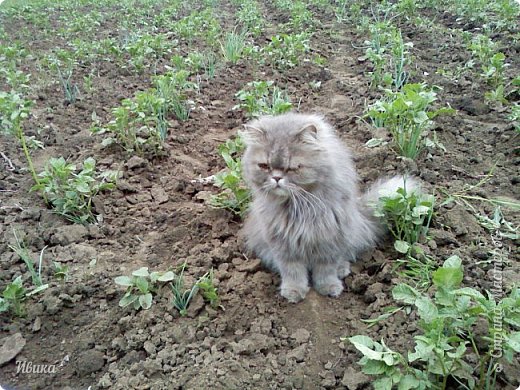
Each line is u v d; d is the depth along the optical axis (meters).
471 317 0.53
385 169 0.98
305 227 0.69
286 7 2.68
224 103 1.44
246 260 0.80
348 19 2.31
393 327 0.64
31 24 2.46
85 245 0.85
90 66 1.70
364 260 0.78
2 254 0.82
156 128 1.19
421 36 1.89
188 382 0.59
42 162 1.12
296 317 0.69
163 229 0.90
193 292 0.70
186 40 2.08
